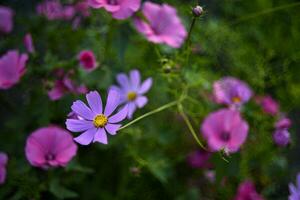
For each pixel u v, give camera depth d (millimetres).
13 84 769
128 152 828
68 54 911
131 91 770
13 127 815
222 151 675
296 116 1034
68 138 691
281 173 857
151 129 847
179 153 883
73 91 775
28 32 917
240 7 1058
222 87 848
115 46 777
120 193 846
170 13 812
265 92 950
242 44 954
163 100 854
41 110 782
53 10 941
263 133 831
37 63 804
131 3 695
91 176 871
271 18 1062
